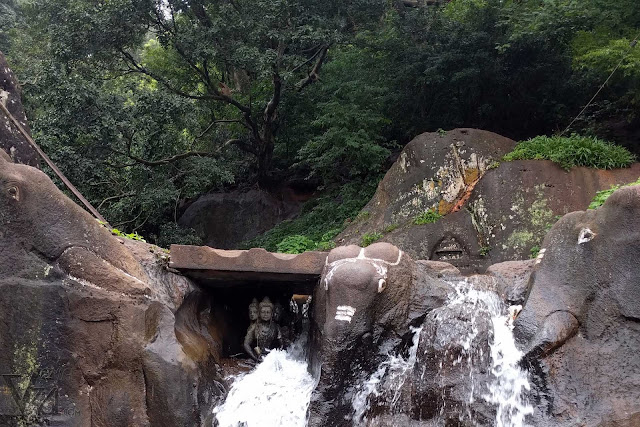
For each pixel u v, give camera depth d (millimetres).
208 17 15891
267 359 7672
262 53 15109
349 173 16344
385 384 6344
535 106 15508
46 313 6102
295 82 16688
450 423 5992
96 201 16078
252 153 18844
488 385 6016
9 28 18406
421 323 6637
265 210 18312
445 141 12445
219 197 18859
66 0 15133
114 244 6594
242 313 8789
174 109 14383
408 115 16531
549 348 5754
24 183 6098
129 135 14383
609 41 12227
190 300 7512
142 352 6215
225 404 6836
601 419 5434
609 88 14523
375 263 6574
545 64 14508
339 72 16297
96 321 6188
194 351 6723
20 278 6102
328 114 15148
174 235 16422
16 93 8031
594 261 5980
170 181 15586
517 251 10719
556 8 13391
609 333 5777
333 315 6371
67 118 13430
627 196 5879
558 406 5574
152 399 6191
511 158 11688
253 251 7387
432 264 7691
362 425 6289
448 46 15016
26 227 6105
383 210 12727
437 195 12055
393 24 16344
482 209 11375
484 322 6281
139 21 14945
